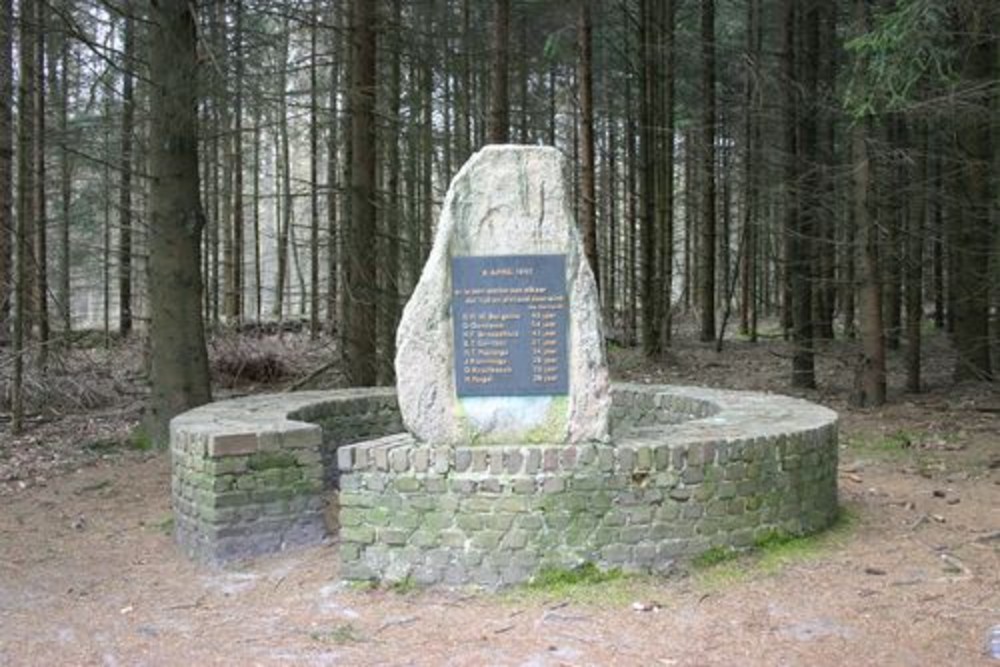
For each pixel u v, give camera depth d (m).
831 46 16.55
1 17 10.73
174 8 9.80
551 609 5.18
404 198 14.02
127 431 11.29
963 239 13.20
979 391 13.02
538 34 18.05
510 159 5.84
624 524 5.60
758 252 26.48
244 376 15.02
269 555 6.41
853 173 12.19
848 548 6.12
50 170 19.56
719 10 21.38
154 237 10.29
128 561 6.57
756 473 5.97
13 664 4.79
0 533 7.31
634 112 21.73
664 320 18.45
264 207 32.16
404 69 16.16
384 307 12.23
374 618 5.19
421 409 5.75
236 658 4.73
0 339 13.40
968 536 6.46
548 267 5.79
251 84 11.55
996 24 11.82
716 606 5.16
